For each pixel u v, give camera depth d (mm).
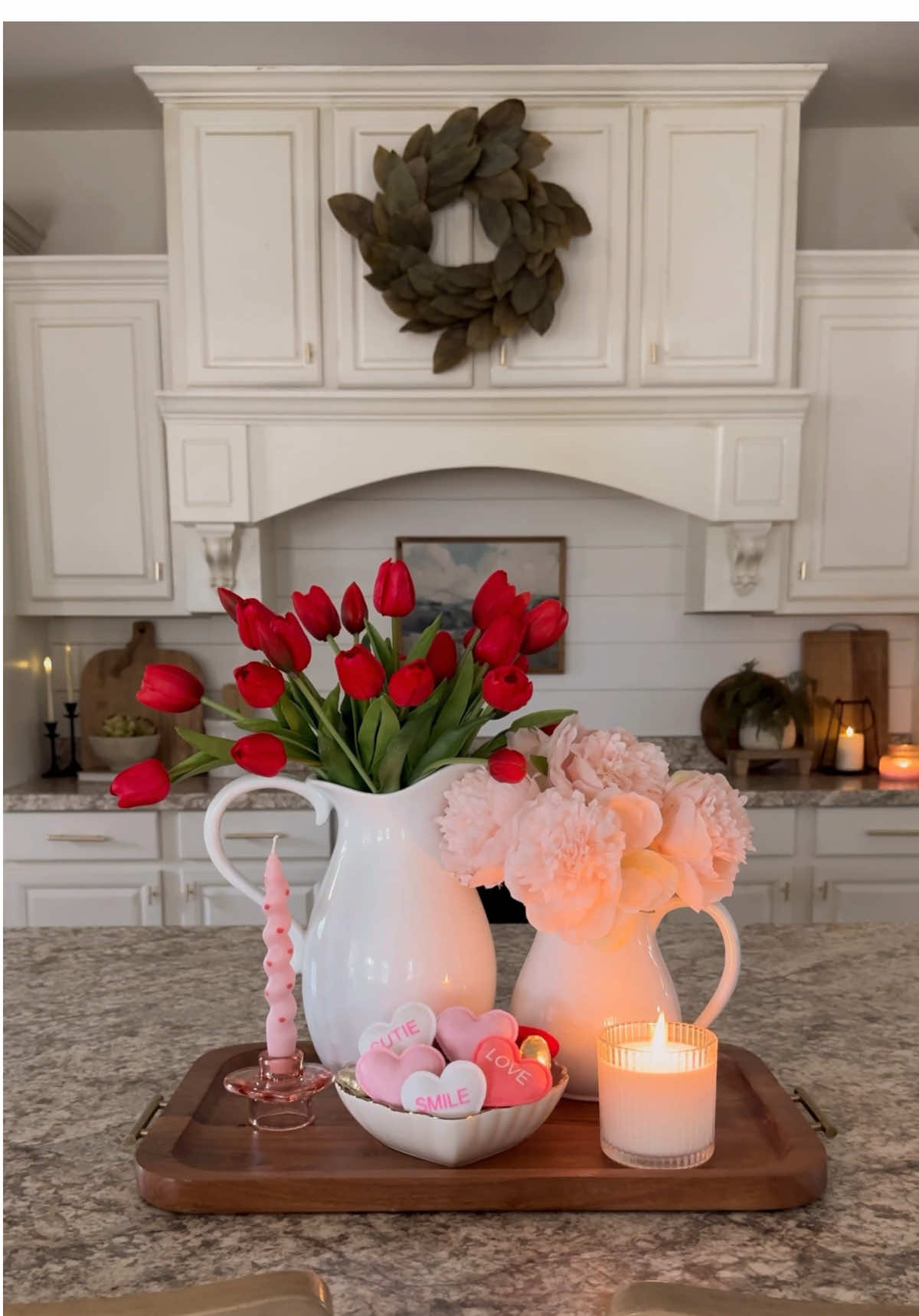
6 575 3139
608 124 2896
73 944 1556
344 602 989
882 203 3336
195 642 3408
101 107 3117
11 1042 1185
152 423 3098
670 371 2979
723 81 2877
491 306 2900
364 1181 827
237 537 3062
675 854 910
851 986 1361
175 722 3371
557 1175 828
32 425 3104
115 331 3068
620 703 3461
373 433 2975
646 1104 839
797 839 3025
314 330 2957
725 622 3441
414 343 2967
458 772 948
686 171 2920
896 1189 867
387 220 2854
